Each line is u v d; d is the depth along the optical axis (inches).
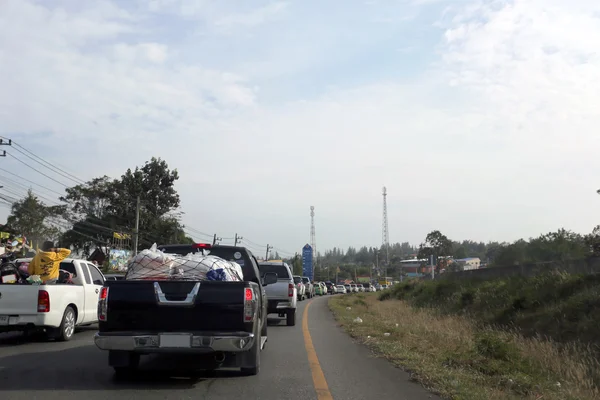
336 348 491.5
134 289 305.4
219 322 304.8
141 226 2396.7
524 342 585.9
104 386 307.9
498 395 302.4
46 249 506.9
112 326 304.3
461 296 1132.5
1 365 371.2
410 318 863.1
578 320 685.3
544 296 827.4
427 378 339.9
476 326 831.1
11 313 461.4
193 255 356.2
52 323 477.1
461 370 374.6
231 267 350.9
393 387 319.9
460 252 4313.5
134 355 329.1
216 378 335.6
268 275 443.5
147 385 312.2
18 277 522.3
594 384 417.7
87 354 421.4
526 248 1238.3
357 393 303.1
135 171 2465.6
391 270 5816.9
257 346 340.5
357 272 7003.0
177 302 303.1
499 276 1163.9
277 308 707.4
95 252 2196.1
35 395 284.0
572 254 1128.8
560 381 403.9
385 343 502.0
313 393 300.4
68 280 538.9
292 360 415.8
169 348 298.2
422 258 3287.4
